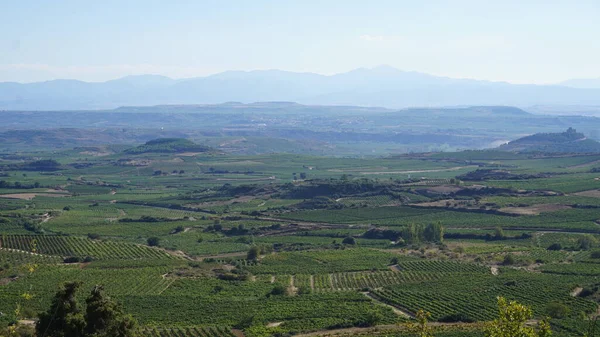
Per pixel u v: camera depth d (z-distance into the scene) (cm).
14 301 17275
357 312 17225
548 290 18688
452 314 16638
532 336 7694
